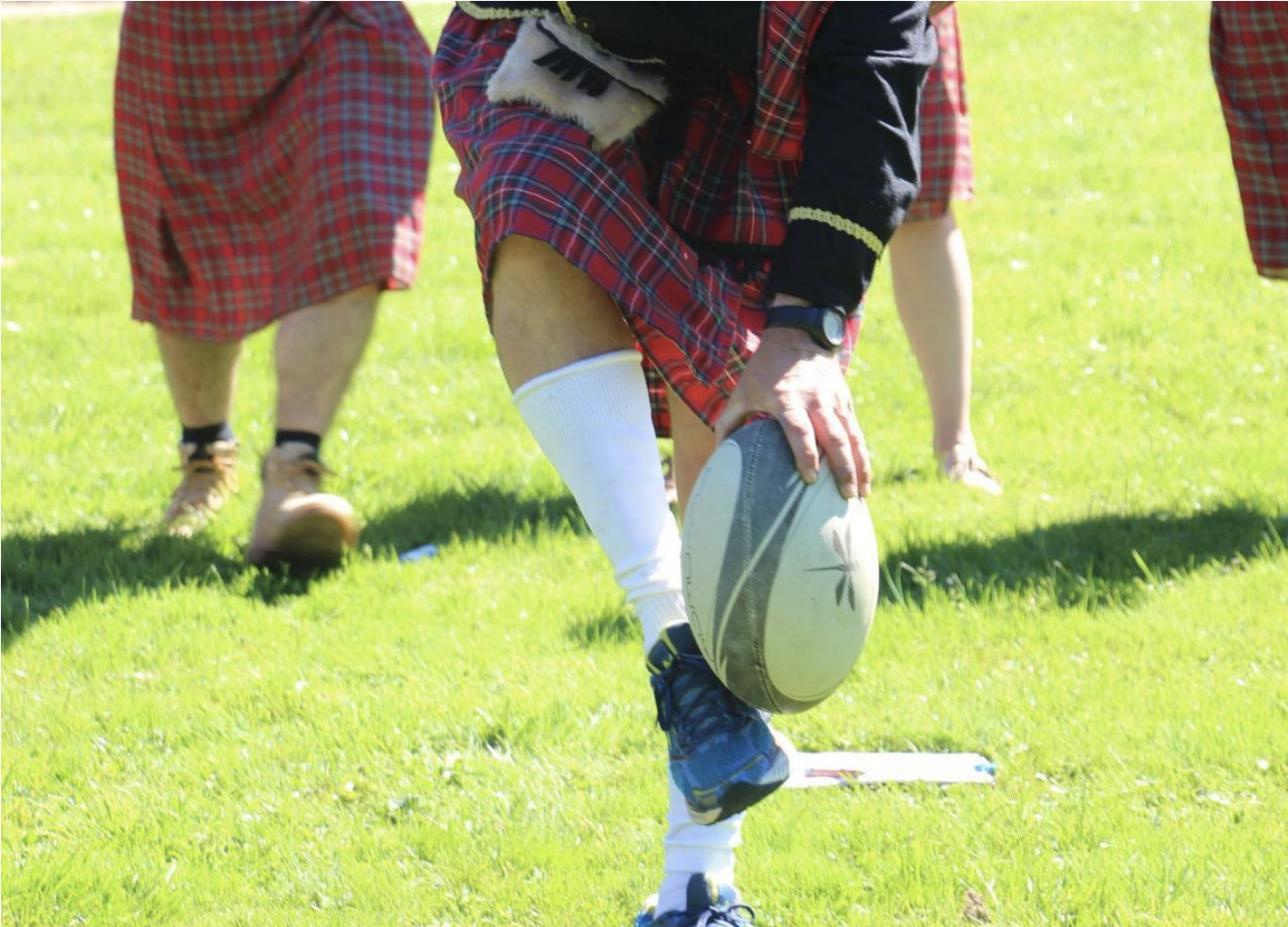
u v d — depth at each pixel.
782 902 10.19
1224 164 37.59
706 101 8.75
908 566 15.83
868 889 10.30
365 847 11.13
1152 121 41.66
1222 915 9.70
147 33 17.62
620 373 8.46
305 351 16.67
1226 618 14.57
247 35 17.42
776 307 7.88
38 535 18.20
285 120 17.56
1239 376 23.19
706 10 8.25
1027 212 34.19
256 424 22.62
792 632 7.55
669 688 8.27
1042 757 12.12
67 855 11.08
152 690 14.00
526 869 10.80
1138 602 15.05
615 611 15.37
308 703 13.57
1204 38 49.69
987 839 10.85
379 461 20.67
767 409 7.68
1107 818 11.05
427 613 15.64
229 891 10.63
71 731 13.18
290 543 16.33
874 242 7.86
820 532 7.54
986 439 20.89
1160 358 24.33
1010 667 13.77
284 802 11.86
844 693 13.43
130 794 12.09
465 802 11.76
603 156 8.43
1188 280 28.56
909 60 8.00
